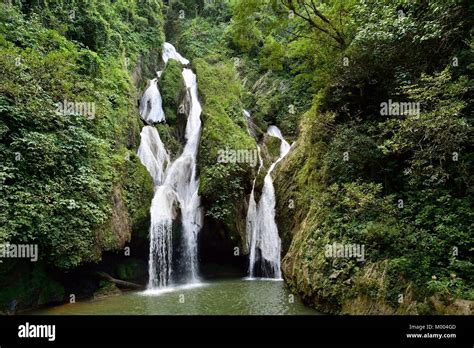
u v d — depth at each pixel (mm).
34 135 8703
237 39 12359
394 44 8367
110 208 10562
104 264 11102
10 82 8578
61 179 9234
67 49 11805
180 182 15289
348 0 10602
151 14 22453
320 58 12211
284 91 20422
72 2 13852
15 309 8266
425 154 6547
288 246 12812
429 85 7082
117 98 13812
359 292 6859
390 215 7438
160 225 12906
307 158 12820
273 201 14508
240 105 18641
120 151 12492
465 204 6566
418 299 5930
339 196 8828
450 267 6078
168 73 19047
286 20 11734
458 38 7496
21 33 10625
